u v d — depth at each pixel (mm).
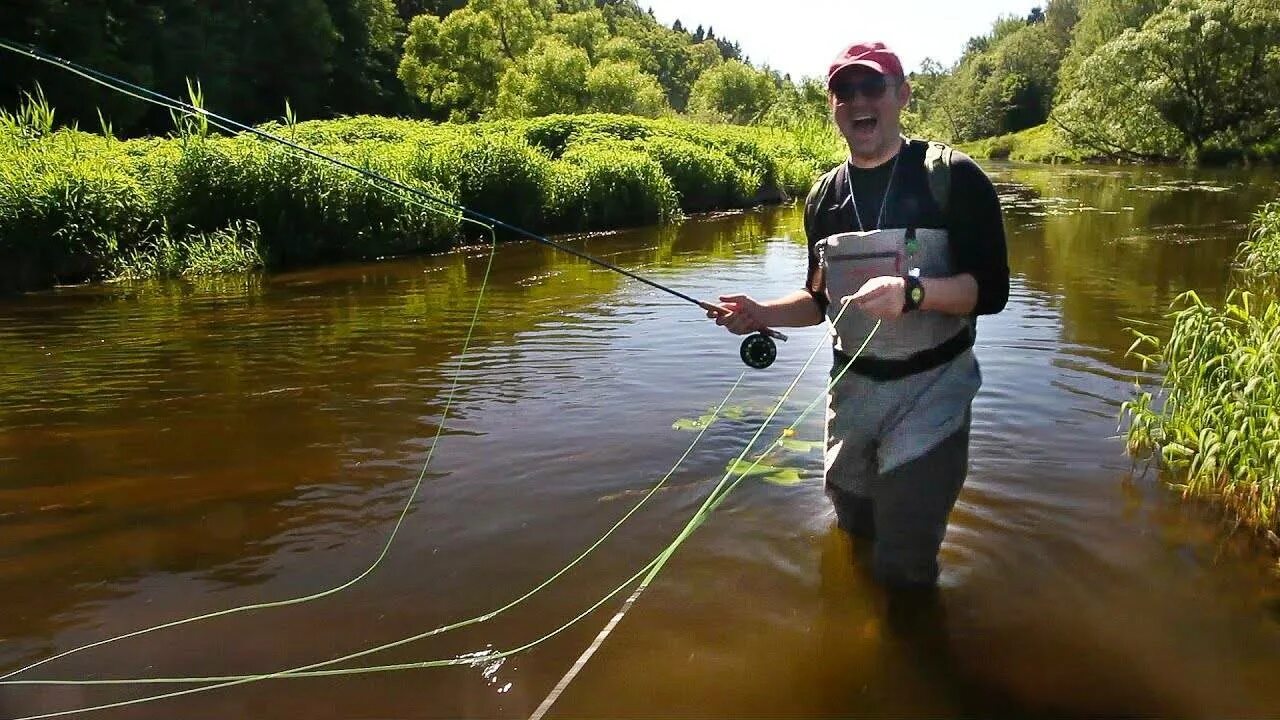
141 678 2014
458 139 11656
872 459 2543
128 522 2834
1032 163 35969
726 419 3803
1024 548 2609
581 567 2537
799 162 19688
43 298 6848
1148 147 32250
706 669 2051
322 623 2246
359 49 38125
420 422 3771
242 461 3342
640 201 13031
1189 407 3324
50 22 20000
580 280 7586
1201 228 10984
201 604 2338
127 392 4215
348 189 9125
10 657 2098
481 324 5715
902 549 2410
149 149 10000
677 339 5191
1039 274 7473
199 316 6082
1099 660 2080
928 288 2217
